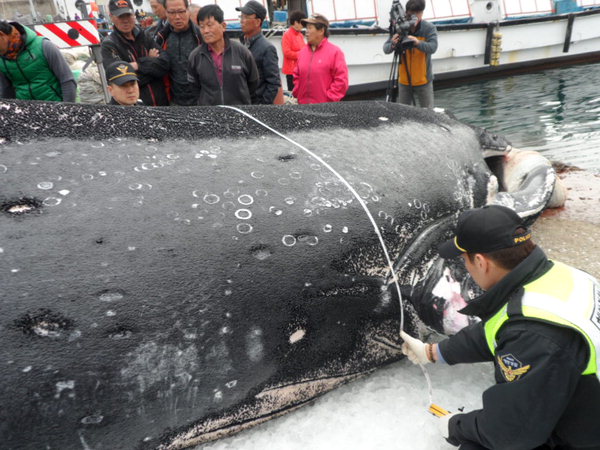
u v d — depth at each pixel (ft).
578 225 11.79
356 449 5.86
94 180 5.46
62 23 17.48
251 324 5.59
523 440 4.50
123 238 5.18
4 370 4.50
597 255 10.25
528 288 4.52
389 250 6.67
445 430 5.61
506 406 4.50
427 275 7.09
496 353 4.64
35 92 12.93
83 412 4.88
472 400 6.61
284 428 6.29
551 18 44.24
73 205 5.20
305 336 6.05
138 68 13.47
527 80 40.68
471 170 9.21
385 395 6.74
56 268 4.84
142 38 13.62
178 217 5.49
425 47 20.65
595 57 48.37
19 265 4.74
